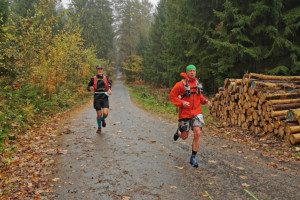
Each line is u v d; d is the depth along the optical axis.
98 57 39.19
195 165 3.83
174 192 2.99
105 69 36.50
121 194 2.96
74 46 15.31
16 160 4.18
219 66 12.35
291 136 4.81
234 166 3.85
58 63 12.40
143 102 14.98
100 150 4.79
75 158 4.30
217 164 3.95
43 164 3.98
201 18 14.13
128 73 46.72
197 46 14.11
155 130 6.75
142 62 44.06
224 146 4.97
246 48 10.84
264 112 5.70
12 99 8.00
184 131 3.93
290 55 10.21
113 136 5.96
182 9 15.52
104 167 3.87
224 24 11.63
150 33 32.88
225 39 11.60
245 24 11.17
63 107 11.37
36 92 9.96
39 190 3.06
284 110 5.47
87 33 28.03
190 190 3.04
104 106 6.17
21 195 2.94
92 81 6.20
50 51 11.56
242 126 6.68
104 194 2.96
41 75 10.58
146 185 3.20
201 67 14.02
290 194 2.88
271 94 5.65
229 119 7.46
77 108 11.87
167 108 11.85
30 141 5.48
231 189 3.04
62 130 6.66
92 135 6.08
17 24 7.70
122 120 8.37
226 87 7.68
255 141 5.38
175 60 17.12
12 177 3.49
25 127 6.54
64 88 14.55
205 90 16.20
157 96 16.83
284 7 11.12
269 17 10.76
